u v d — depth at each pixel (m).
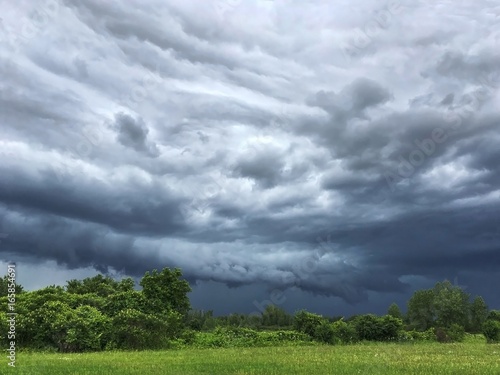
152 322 43.09
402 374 22.09
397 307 84.75
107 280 64.31
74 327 40.88
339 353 35.41
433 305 81.25
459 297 81.06
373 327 57.22
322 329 52.88
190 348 44.53
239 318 64.88
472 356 32.47
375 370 23.55
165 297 50.25
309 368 24.27
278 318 64.62
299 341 51.59
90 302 50.06
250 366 25.22
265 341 50.06
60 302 45.97
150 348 42.50
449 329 63.59
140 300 49.00
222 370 23.58
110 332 42.22
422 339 58.00
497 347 44.59
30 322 40.94
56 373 22.52
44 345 40.81
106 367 24.98
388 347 44.66
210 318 65.12
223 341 47.66
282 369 23.83
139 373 22.48
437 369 23.88
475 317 82.06
